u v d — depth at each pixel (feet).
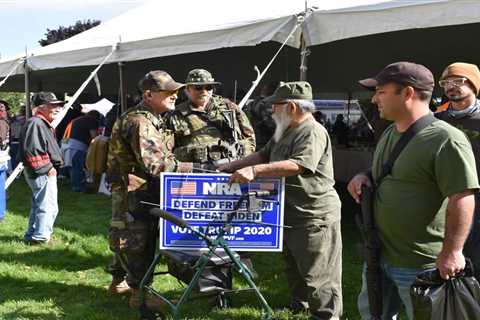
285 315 13.30
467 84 11.64
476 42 31.86
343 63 40.32
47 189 20.43
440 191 7.91
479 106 11.82
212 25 21.66
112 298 15.01
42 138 19.90
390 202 8.30
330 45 34.63
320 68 41.98
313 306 11.85
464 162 7.50
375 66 40.68
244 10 25.27
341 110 68.13
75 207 29.12
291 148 11.25
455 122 11.80
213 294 11.42
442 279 7.88
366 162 31.32
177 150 14.21
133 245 13.16
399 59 37.93
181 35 22.03
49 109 20.06
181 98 18.69
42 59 29.12
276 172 10.87
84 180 34.65
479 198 10.12
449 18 14.57
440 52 35.35
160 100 12.74
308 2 20.49
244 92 44.29
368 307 9.45
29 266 17.90
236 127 14.69
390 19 15.60
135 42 24.25
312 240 11.58
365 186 8.86
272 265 17.83
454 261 7.59
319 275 11.72
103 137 14.10
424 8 14.96
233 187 11.30
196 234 10.85
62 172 40.45
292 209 11.60
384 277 9.15
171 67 42.24
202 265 10.82
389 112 8.27
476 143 11.35
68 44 30.12
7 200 31.50
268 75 43.47
